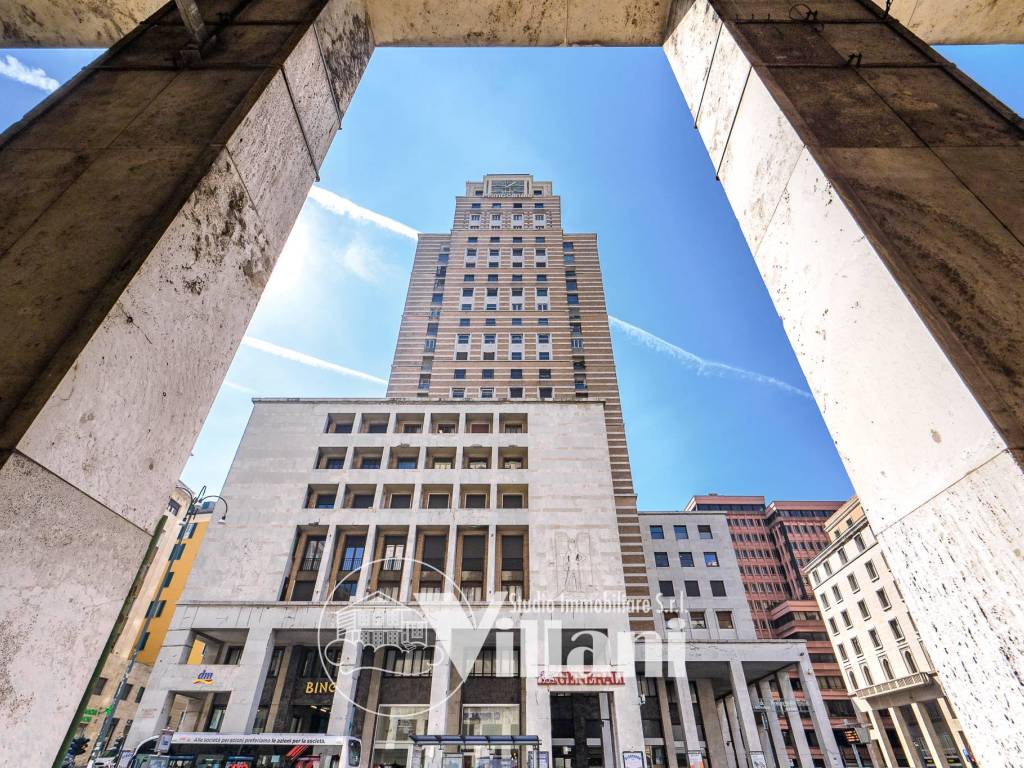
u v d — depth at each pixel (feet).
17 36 12.72
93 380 5.32
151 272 6.16
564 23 14.37
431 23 13.99
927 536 6.48
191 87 8.95
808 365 8.87
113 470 5.61
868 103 9.71
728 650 100.17
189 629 79.61
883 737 143.33
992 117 9.37
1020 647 5.20
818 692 97.09
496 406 109.70
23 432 4.54
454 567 89.71
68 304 5.74
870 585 143.64
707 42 12.60
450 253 190.70
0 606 4.26
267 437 102.37
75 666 5.11
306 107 10.36
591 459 101.65
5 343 5.39
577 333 168.04
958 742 118.01
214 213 7.41
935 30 13.88
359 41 13.20
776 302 9.90
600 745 87.56
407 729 78.23
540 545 90.07
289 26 10.53
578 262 189.78
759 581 248.32
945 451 6.18
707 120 12.73
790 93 9.98
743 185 11.09
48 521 4.77
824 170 8.36
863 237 7.45
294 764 55.21
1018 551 5.23
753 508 276.21
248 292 8.36
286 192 9.58
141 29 10.53
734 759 115.75
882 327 7.16
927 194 8.04
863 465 7.63
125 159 7.54
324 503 97.50
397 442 103.30
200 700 83.56
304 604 81.82
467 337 165.27
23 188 7.11
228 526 90.58
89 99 8.75
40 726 4.66
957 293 6.79
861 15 12.13
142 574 6.08
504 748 72.28
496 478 98.68
